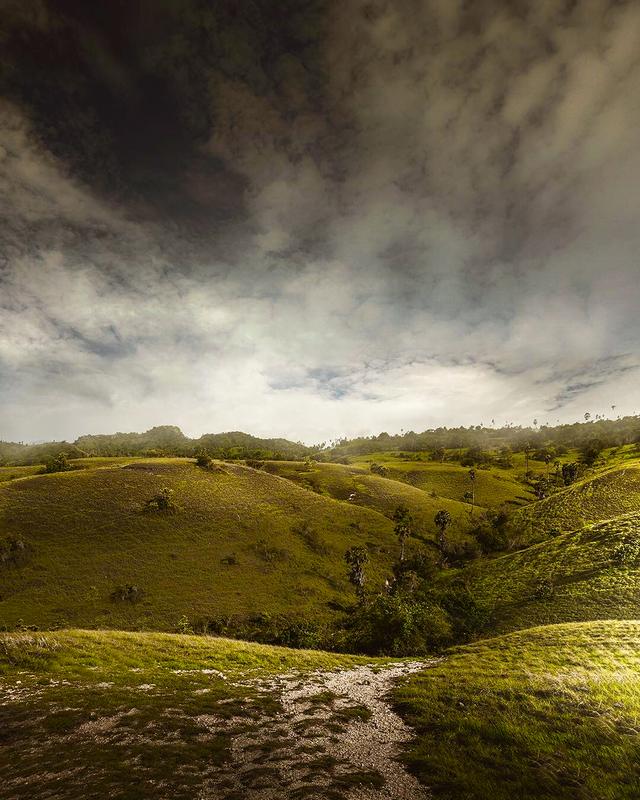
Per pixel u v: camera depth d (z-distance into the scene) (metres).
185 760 10.65
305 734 12.99
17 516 73.56
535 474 156.00
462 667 22.05
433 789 9.86
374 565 84.12
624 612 38.09
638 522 57.75
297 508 102.94
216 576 68.06
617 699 15.63
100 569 64.19
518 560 63.59
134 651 22.62
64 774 9.81
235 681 19.16
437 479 149.38
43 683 16.84
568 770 10.85
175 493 94.12
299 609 62.31
